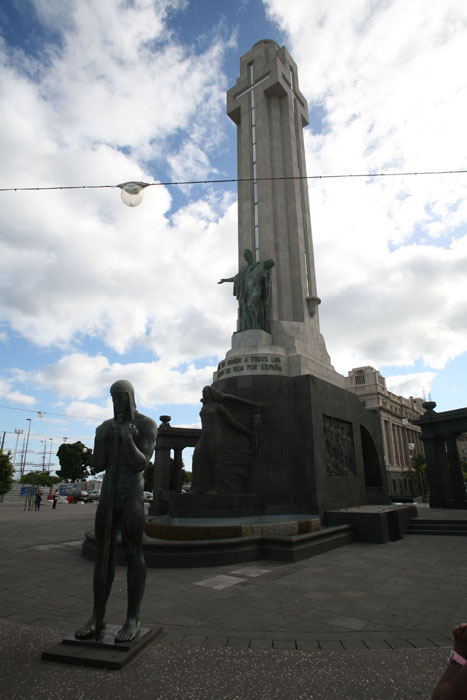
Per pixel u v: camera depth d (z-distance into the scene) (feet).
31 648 17.24
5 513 104.47
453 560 37.86
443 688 7.10
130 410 19.22
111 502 17.70
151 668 15.31
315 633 19.54
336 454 63.87
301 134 96.99
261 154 87.97
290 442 59.62
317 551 41.34
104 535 17.48
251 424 59.88
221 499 51.60
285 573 32.63
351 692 13.75
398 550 43.57
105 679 14.37
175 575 31.91
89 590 27.43
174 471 110.11
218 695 13.44
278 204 84.89
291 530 42.16
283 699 13.23
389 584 29.09
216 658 16.40
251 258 77.97
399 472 240.73
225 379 65.36
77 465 287.28
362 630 19.99
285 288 80.07
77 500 201.67
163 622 20.84
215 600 25.00
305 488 56.59
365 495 70.13
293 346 69.05
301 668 15.58
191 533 38.83
